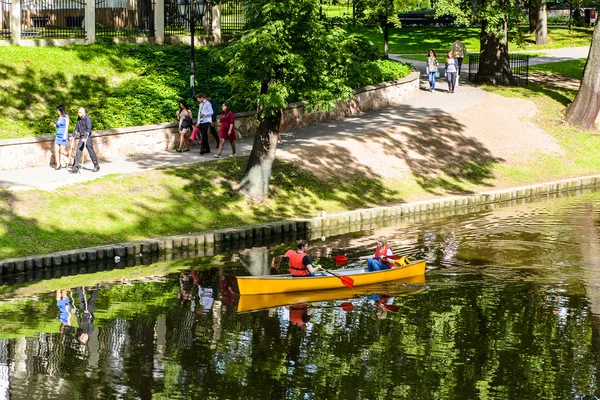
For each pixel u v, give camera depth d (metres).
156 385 15.95
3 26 36.06
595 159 38.47
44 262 23.08
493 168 35.69
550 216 30.12
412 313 20.14
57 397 15.36
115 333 18.62
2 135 29.19
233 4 41.94
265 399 15.42
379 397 15.55
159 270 23.48
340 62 27.86
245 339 18.38
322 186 30.69
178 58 37.69
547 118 40.78
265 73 26.95
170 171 28.69
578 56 55.44
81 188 26.58
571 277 22.77
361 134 35.09
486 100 42.03
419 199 31.83
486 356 17.48
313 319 19.73
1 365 16.77
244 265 24.02
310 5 26.36
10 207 24.77
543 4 60.00
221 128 30.34
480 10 41.50
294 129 35.75
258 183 28.67
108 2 39.25
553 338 18.52
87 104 32.69
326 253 25.11
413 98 42.56
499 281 22.47
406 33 63.50
